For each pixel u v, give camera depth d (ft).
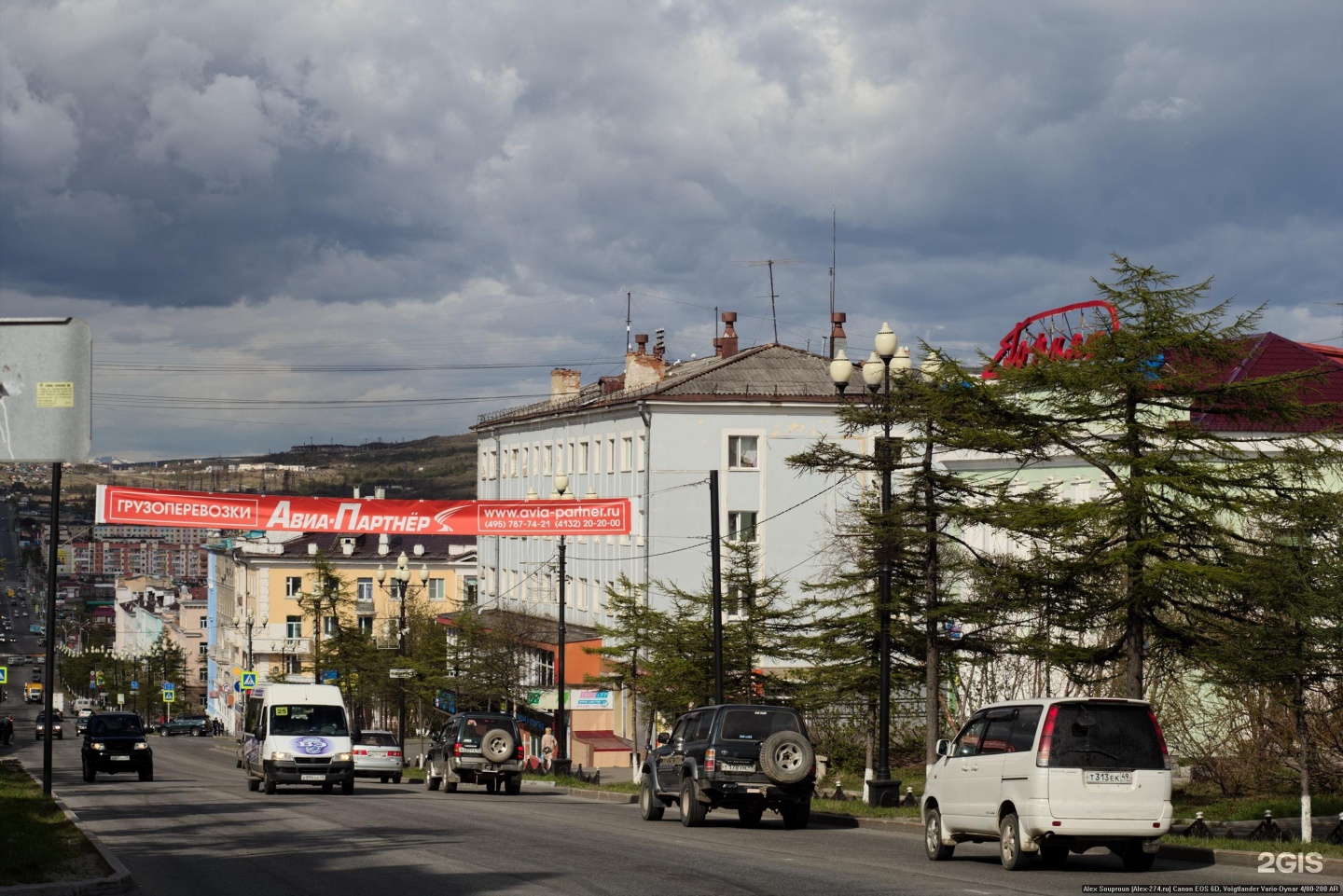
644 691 142.31
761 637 132.67
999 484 84.79
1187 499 71.20
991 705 59.77
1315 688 70.90
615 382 236.63
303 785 126.31
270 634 358.43
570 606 236.63
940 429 84.12
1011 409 75.61
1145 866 54.80
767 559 199.00
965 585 115.85
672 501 199.21
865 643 100.78
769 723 82.33
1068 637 80.02
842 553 172.96
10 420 71.05
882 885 48.57
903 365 94.22
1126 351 71.31
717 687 114.21
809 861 58.29
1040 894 45.75
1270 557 68.39
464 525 122.01
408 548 370.12
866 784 90.48
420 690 211.82
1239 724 94.63
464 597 329.11
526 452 266.16
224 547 410.31
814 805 92.43
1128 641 73.15
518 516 122.01
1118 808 53.57
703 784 80.48
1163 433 71.56
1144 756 54.29
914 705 143.74
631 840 68.95
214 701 433.07
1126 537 71.15
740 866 55.42
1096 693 96.58
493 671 199.52
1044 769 53.57
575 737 207.21
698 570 199.21
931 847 61.00
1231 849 57.62
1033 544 83.87
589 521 124.36
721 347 237.45
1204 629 72.28
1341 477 79.36
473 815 89.10
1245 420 79.00
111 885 46.68
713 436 200.44
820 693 110.01
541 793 139.74
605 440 220.84
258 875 52.75
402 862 56.80
